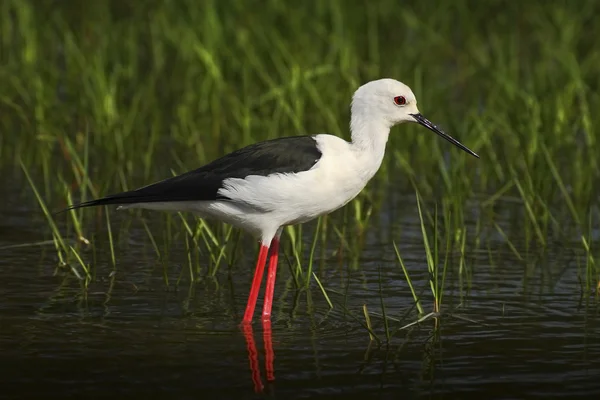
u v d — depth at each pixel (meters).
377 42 20.31
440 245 12.55
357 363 9.16
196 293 10.95
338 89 17.34
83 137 16.20
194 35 19.02
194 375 8.85
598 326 10.05
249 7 21.17
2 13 20.84
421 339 9.73
